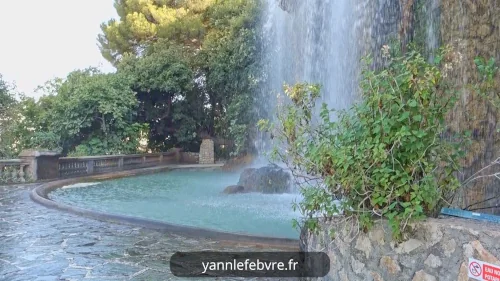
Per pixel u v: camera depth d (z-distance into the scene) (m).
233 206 7.66
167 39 21.31
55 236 5.09
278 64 17.17
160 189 10.75
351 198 2.49
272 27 17.83
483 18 5.02
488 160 4.12
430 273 2.15
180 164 19.34
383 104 2.38
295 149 2.80
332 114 5.87
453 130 4.04
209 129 22.38
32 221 6.04
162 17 21.52
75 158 13.25
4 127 14.96
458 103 4.18
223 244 4.55
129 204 8.04
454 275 2.05
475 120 4.19
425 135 2.34
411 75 2.36
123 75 19.27
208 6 21.81
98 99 16.98
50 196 9.21
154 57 20.41
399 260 2.29
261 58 18.30
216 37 20.78
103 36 23.31
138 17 21.41
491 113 4.18
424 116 2.35
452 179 2.49
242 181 9.98
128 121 18.39
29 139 17.17
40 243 4.75
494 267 1.88
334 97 11.67
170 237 4.97
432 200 2.33
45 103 18.64
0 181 11.00
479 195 4.00
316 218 2.90
